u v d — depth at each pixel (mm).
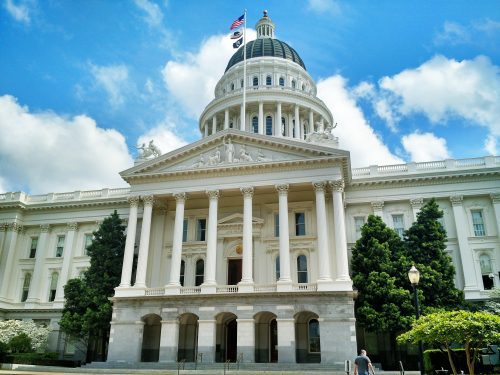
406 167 53031
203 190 47531
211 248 45250
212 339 41719
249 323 41250
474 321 21672
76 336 48688
